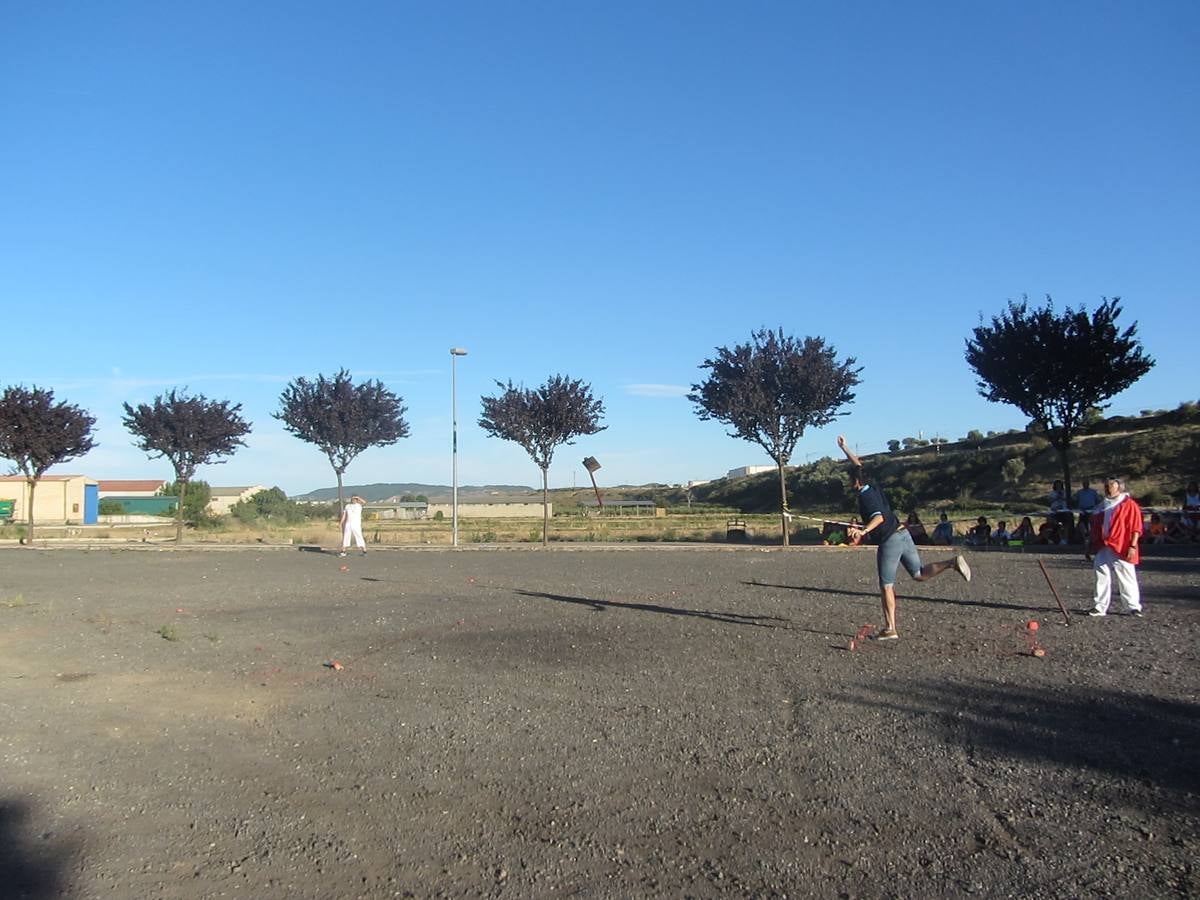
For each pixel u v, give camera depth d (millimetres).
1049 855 4152
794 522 42594
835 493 68188
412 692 7668
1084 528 25312
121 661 9336
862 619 11070
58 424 32906
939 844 4309
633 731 6277
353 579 18250
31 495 33469
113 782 5520
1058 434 29141
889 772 5289
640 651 9281
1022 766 5305
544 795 5102
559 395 31562
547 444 32031
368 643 10219
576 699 7254
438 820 4793
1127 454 50500
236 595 15398
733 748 5824
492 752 5898
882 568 9547
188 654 9680
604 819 4734
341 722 6762
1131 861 4074
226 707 7312
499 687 7766
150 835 4699
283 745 6211
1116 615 11016
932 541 27828
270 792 5289
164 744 6301
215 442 34938
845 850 4281
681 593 14586
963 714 6434
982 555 22000
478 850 4410
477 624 11500
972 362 30031
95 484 64500
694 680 7816
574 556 25250
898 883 3945
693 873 4102
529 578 18031
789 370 28219
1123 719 6180
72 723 6895
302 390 38094
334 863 4320
